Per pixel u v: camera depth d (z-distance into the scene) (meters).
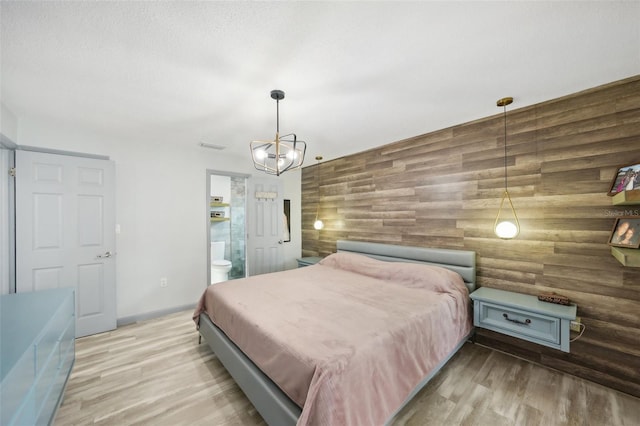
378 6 1.23
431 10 1.26
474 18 1.31
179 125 2.80
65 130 2.80
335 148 3.72
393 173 3.44
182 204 3.61
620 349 1.90
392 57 1.63
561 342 1.85
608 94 1.97
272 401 1.42
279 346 1.47
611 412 1.69
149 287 3.34
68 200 2.74
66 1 1.20
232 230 5.46
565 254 2.15
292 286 2.60
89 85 1.96
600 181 2.00
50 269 2.64
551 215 2.22
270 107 2.35
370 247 3.59
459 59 1.66
